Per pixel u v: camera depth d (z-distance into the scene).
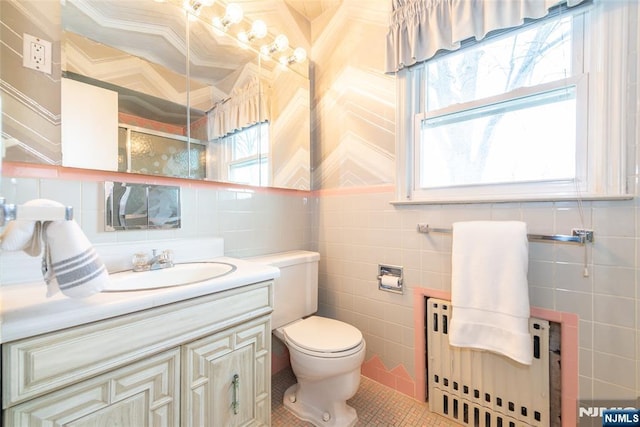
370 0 1.68
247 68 1.60
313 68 1.97
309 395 1.44
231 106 1.52
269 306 1.13
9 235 0.60
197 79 1.40
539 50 1.22
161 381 0.82
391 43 1.53
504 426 1.24
